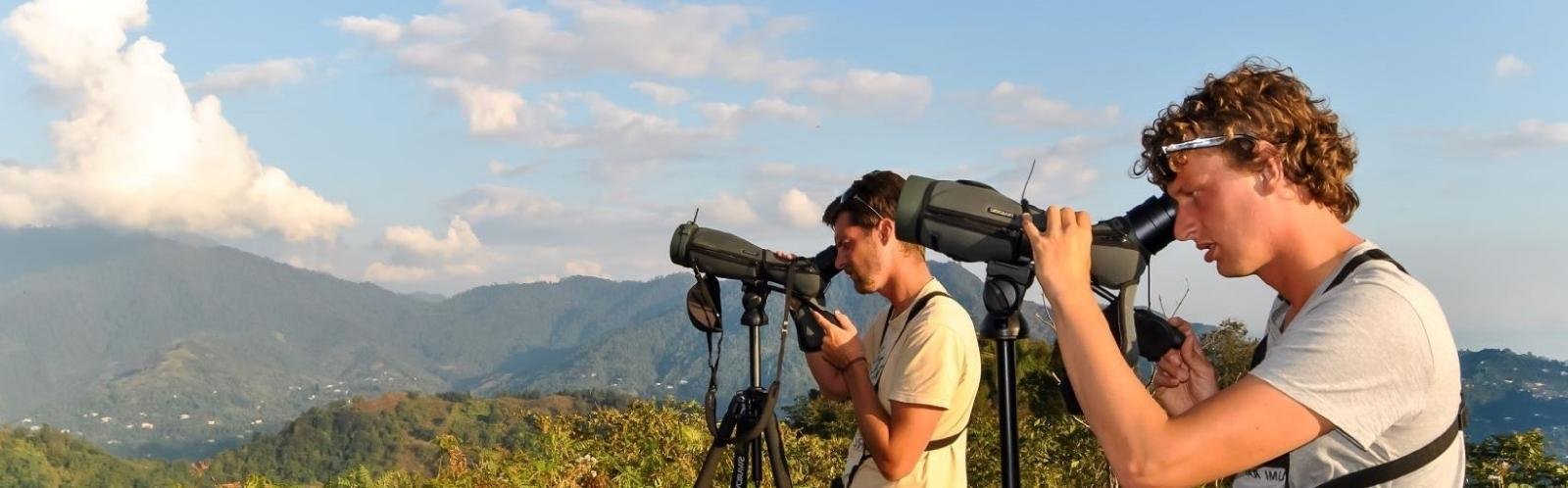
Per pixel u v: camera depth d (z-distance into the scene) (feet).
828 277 11.51
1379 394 5.32
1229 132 5.65
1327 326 5.42
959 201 7.00
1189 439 5.35
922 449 10.74
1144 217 6.51
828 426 56.13
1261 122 5.60
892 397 10.88
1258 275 6.14
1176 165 5.94
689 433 22.66
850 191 11.45
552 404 535.19
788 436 26.63
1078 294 5.84
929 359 10.76
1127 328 6.55
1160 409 5.53
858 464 11.74
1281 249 5.81
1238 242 5.83
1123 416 5.49
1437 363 5.39
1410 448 5.48
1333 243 5.78
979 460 32.96
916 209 7.17
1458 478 5.66
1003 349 6.98
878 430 10.66
